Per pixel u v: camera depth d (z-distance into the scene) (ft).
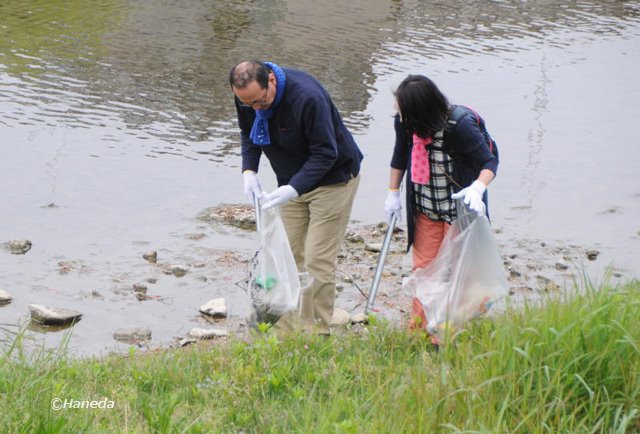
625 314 25.61
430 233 30.78
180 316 37.63
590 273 43.37
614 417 22.94
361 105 68.44
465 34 96.12
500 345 24.94
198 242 45.06
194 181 52.80
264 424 23.98
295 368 27.63
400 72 78.33
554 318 26.02
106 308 37.83
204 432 23.38
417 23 100.07
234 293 39.99
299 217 32.76
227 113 65.21
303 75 30.32
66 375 27.32
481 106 70.90
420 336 30.12
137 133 59.98
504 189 54.80
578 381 23.31
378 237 47.06
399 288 41.09
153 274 41.34
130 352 29.37
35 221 46.26
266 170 55.26
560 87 77.51
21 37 81.71
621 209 52.16
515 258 44.88
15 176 51.83
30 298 38.24
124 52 79.15
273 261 30.45
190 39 85.30
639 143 64.13
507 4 115.55
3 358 26.91
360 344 30.55
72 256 42.63
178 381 27.45
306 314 32.48
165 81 71.56
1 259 41.81
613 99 74.69
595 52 91.15
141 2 100.58
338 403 23.53
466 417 22.49
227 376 27.35
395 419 22.31
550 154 61.11
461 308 29.01
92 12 93.86
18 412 22.72
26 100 64.69
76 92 67.41
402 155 31.48
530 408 22.91
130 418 23.98
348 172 31.81
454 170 29.58
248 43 84.99
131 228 46.19
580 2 119.55
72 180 51.78
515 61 85.76
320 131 29.91
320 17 99.30
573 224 49.78
